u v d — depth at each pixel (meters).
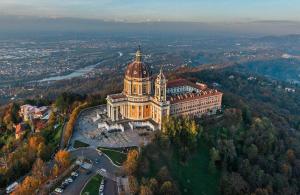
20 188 188.38
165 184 196.38
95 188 199.88
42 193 192.50
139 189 190.38
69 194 193.00
